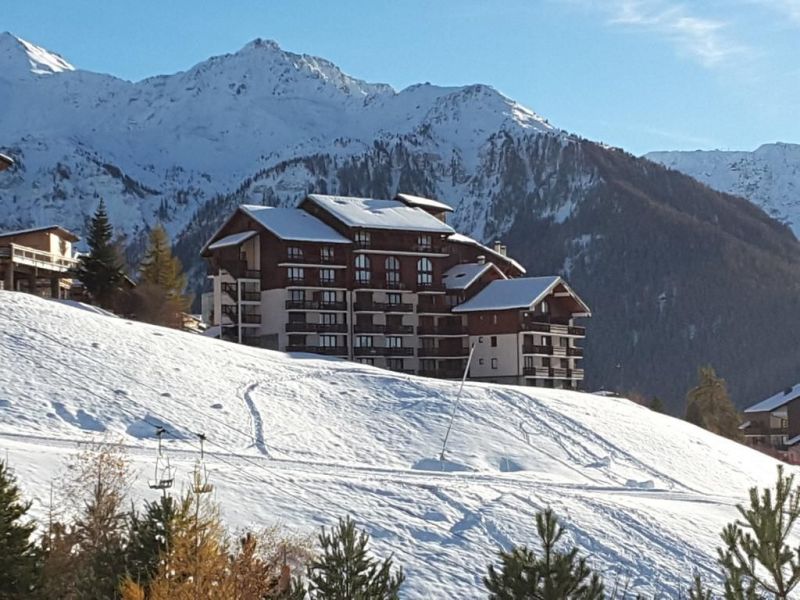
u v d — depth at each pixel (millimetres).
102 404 62969
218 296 111250
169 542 23156
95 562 23969
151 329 82625
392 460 64188
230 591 21969
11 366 65562
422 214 119938
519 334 113375
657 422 84062
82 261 99188
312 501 47062
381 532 44625
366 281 112312
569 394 88375
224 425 64312
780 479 21891
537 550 44562
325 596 26578
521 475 61906
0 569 23625
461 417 73875
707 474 72438
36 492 40094
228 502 44781
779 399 149000
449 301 117812
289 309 107500
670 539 48250
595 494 55875
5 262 86688
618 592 41812
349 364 87375
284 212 113625
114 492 28922
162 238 114500
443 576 41125
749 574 21797
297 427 66812
